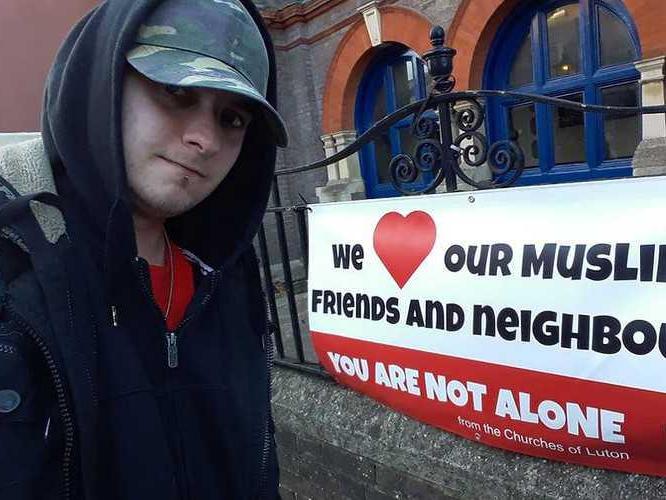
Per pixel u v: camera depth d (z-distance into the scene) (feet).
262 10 22.53
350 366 6.07
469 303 4.79
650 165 13.83
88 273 2.63
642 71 14.14
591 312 4.09
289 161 24.07
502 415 4.69
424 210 5.11
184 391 3.03
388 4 19.65
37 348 2.31
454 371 4.97
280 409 7.04
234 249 3.56
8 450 2.20
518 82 18.03
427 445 5.37
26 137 9.77
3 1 17.74
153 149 2.72
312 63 23.41
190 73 2.54
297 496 7.01
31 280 2.36
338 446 6.27
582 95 16.51
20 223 2.36
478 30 17.19
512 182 4.85
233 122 2.98
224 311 3.50
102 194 2.72
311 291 6.40
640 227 3.87
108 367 2.65
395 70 21.86
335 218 6.01
